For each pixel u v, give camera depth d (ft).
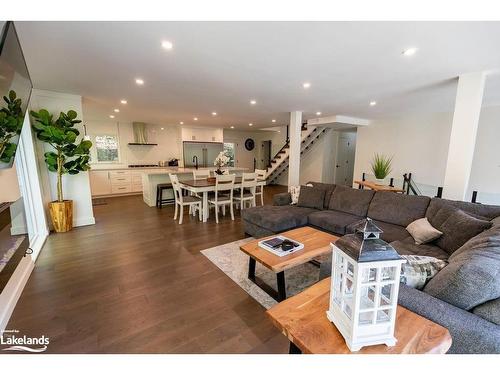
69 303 6.64
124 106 15.26
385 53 7.07
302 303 3.77
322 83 10.23
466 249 5.02
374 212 10.66
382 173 16.78
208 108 16.07
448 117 16.93
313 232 8.96
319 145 26.53
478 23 5.32
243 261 9.34
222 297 7.03
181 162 26.91
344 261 3.10
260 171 17.21
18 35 5.85
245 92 11.73
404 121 19.40
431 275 4.53
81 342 5.30
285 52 7.04
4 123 5.00
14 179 7.58
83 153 12.32
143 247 10.60
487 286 3.49
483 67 8.09
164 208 17.99
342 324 3.08
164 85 10.47
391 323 2.95
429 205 9.18
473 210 7.85
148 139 25.39
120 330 5.67
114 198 21.61
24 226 7.80
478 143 15.47
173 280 7.91
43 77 9.30
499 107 14.55
